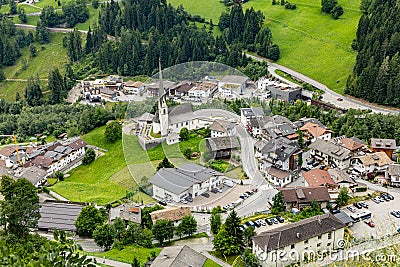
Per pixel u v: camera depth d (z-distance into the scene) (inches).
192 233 2603.3
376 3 6053.2
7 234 2098.9
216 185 2645.2
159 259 2186.3
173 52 6240.2
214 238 2445.9
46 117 5324.8
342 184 3134.8
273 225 2694.4
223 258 2389.3
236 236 2415.1
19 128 5132.9
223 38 6373.0
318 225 2372.0
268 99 4712.1
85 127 4621.1
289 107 4510.3
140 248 2463.1
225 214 2682.1
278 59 6402.6
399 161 3535.9
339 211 2842.0
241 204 2802.7
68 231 2731.3
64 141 4443.9
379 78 4889.3
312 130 4001.0
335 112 4485.7
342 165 3499.0
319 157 3688.5
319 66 6058.1
